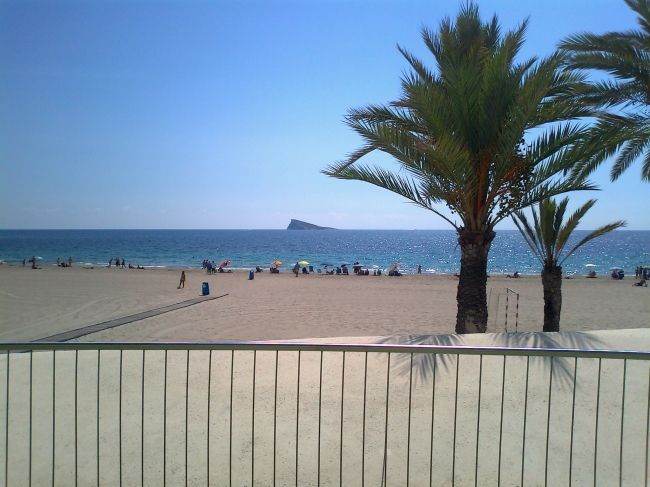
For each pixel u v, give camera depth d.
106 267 45.16
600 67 10.74
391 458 3.93
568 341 6.96
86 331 13.66
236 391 5.31
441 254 79.44
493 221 9.00
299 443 4.18
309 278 33.00
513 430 4.42
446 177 8.30
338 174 9.03
